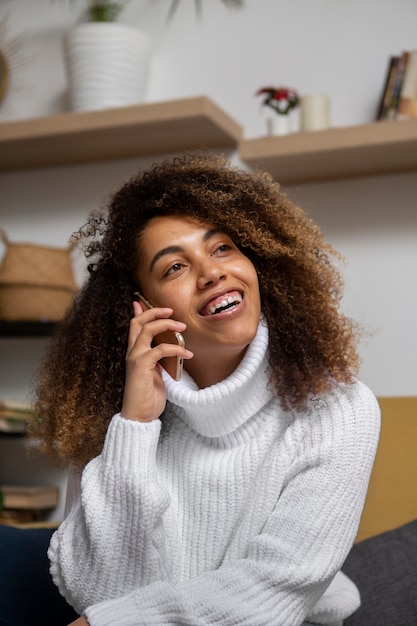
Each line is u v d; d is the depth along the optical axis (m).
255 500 1.37
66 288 2.91
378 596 1.87
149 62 2.91
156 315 1.38
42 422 1.58
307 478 1.33
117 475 1.32
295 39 2.83
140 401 1.35
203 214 1.41
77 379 1.52
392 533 2.04
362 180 2.74
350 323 1.51
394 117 2.50
